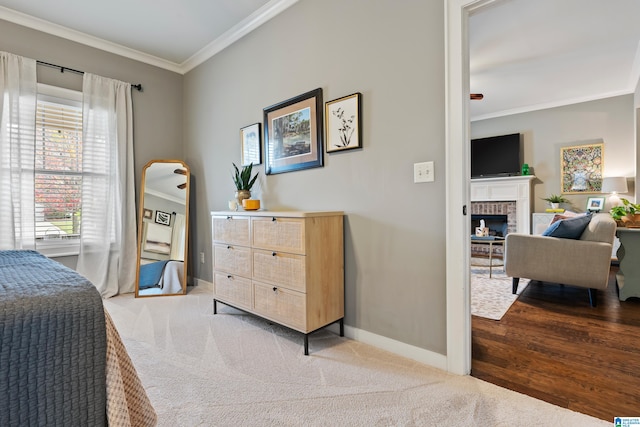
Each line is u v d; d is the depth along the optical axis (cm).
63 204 296
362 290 210
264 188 279
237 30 291
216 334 220
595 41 323
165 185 341
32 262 120
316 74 233
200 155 353
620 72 405
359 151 209
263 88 276
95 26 286
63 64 294
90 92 305
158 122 356
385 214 197
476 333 223
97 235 307
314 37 234
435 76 175
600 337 214
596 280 276
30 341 68
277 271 210
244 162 296
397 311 193
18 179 263
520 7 264
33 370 68
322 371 171
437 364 176
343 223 218
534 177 536
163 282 324
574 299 302
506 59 362
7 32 266
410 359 186
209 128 338
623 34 310
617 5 262
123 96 324
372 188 203
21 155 267
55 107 291
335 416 134
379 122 198
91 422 73
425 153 179
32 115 272
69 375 71
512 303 290
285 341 210
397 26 189
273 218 211
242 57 296
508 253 319
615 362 180
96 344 75
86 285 83
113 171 317
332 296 209
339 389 154
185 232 340
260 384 158
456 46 165
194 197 362
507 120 570
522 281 374
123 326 235
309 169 240
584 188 502
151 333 222
